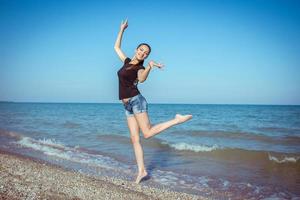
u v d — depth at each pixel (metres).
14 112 44.59
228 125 23.95
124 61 5.52
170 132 18.47
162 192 5.95
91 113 45.62
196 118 33.72
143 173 6.33
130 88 5.36
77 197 4.83
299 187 6.74
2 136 14.56
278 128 21.45
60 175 6.32
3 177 5.50
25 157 9.09
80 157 9.68
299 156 10.09
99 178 6.80
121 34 5.86
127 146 12.14
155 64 4.88
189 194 5.93
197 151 11.18
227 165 8.92
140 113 5.38
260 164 9.06
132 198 5.16
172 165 8.88
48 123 23.52
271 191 6.46
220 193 6.30
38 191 4.85
